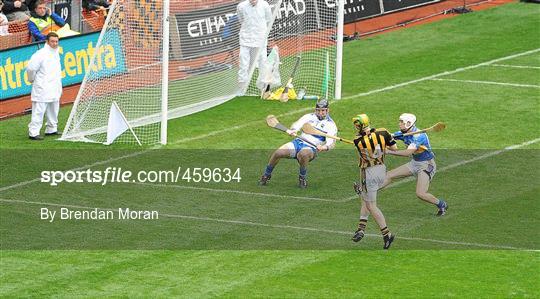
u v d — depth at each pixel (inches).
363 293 2123.5
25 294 2111.2
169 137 3216.0
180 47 3523.6
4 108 3560.5
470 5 4921.3
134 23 3344.0
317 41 3814.0
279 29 3777.1
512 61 4101.9
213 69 3607.3
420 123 3353.8
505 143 3159.5
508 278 2204.7
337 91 3634.4
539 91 3715.6
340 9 3595.0
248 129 3307.1
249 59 3668.8
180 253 2333.9
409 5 4778.5
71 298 2090.3
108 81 3297.2
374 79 3868.1
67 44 3767.2
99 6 4094.5
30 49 3673.7
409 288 2149.4
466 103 3575.3
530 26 4584.2
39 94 3196.4
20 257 2304.4
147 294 2112.5
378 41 4397.1
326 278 2198.6
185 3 3531.0
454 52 4232.3
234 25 3646.7
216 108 3540.8
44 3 3811.5
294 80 3718.0
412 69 4001.0
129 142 3164.4
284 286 2154.3
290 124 3346.5
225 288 2142.0
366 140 2330.2
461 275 2218.3
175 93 3489.2
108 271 2230.6
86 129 3225.9
